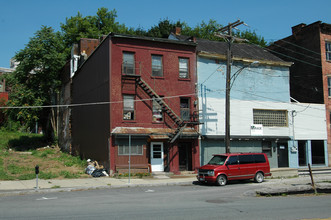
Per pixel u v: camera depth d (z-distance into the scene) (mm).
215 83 26797
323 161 31203
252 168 19703
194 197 14188
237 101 27578
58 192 16047
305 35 34469
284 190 15656
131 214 10141
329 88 32500
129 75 22828
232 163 19156
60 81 37500
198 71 26188
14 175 20812
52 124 39344
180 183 19469
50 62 35562
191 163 25016
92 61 27359
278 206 12133
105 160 22938
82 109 29953
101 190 16797
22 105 34594
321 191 16578
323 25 32656
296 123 30078
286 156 29453
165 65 24891
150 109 23922
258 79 28906
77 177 21062
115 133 21969
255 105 28375
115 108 22734
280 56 37625
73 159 27906
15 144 36719
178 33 33156
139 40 24125
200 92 26016
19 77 35438
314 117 31047
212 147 25938
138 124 23359
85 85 29281
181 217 9742
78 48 34219
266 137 27953
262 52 32250
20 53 35125
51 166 24266
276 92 29609
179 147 25141
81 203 12375
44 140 40062
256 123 28469
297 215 10422
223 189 17047
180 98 25297
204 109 26000
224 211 10859
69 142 33500
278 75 29984
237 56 28172
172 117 24484
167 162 23953
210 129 26016
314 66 33188
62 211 10648
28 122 35750
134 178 21188
